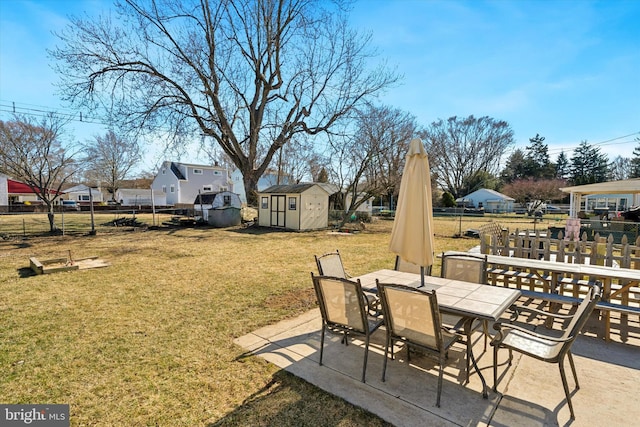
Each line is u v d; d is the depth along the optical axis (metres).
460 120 41.97
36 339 3.29
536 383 2.49
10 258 7.85
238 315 4.02
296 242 11.39
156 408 2.19
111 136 33.56
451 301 2.59
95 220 20.36
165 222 18.72
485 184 42.81
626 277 3.33
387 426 2.00
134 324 3.71
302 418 2.09
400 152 16.41
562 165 48.50
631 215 14.36
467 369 2.51
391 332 2.47
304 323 3.76
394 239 3.12
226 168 39.66
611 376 2.58
